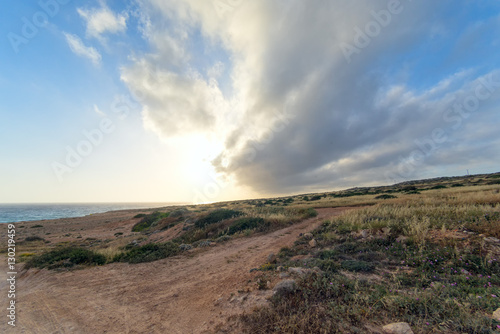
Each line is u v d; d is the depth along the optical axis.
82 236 25.97
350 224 10.74
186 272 7.94
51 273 8.45
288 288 4.26
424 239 7.02
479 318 2.83
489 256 5.16
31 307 5.45
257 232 15.12
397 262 5.98
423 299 3.46
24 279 8.34
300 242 10.06
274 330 3.24
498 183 34.53
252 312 3.93
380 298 3.75
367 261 6.29
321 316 3.42
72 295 6.19
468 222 7.75
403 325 2.87
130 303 5.50
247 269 7.35
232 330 3.56
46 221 44.91
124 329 4.23
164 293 6.07
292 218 18.72
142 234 23.00
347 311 3.44
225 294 5.31
